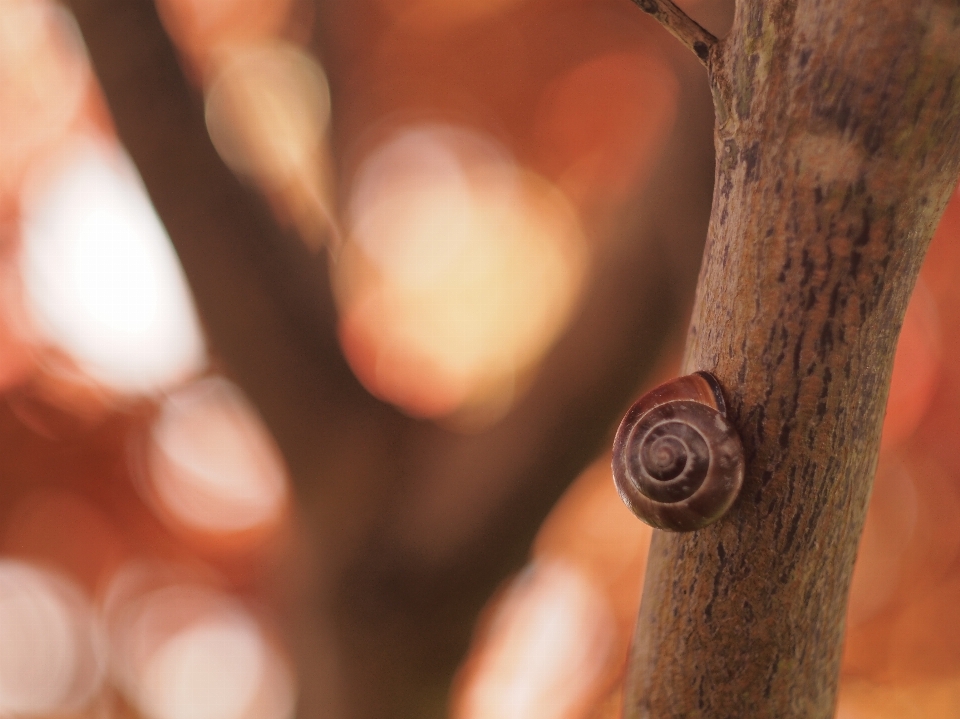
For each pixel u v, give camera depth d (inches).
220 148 24.7
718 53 13.7
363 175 36.9
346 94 33.9
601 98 38.0
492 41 39.1
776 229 13.6
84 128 38.8
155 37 21.6
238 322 23.9
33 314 38.9
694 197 19.8
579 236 36.1
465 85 39.6
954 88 13.3
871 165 13.4
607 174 36.2
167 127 21.8
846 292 13.6
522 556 25.5
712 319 14.0
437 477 25.1
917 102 13.3
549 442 23.2
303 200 30.0
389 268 38.9
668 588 14.2
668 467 13.9
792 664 14.1
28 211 38.8
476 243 39.9
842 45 13.4
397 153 39.1
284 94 33.8
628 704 14.4
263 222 23.8
